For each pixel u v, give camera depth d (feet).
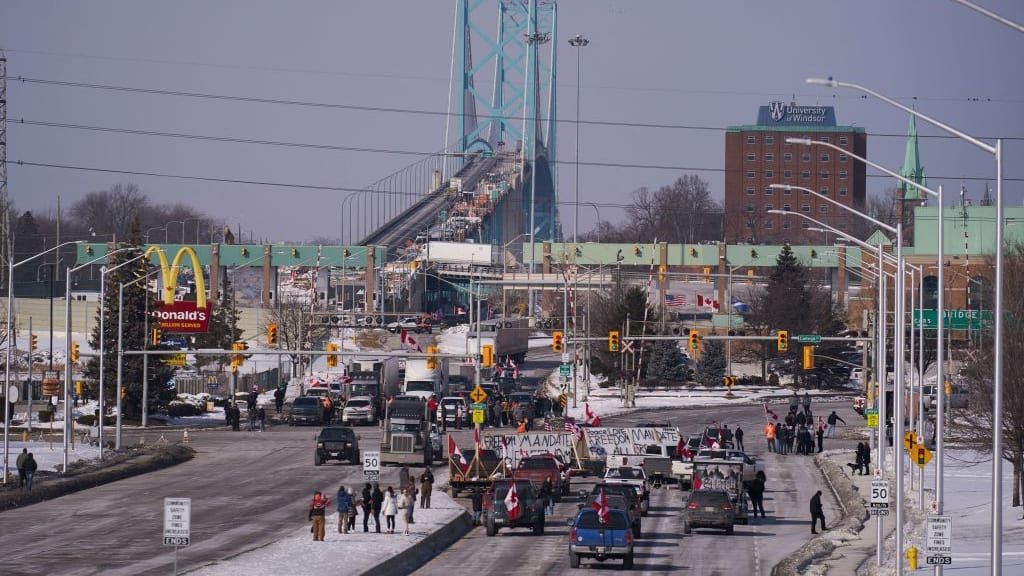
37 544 294.25
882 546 262.88
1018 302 355.77
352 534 304.30
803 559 274.77
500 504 320.50
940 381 277.03
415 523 323.16
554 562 277.44
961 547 279.08
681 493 410.52
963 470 447.01
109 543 295.48
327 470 442.09
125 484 409.90
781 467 479.00
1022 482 357.61
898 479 248.32
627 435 442.50
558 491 377.91
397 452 451.12
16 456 461.37
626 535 267.59
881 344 386.93
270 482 411.54
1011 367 333.01
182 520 204.23
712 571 265.34
